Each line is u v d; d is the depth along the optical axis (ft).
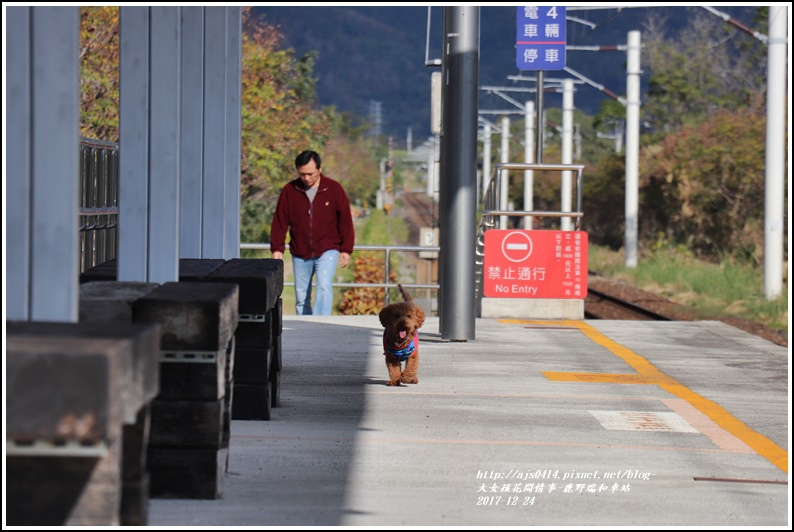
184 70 71.15
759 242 314.55
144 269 54.24
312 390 73.72
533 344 100.99
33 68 35.37
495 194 134.00
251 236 304.71
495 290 126.21
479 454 56.13
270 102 292.61
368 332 104.94
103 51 208.03
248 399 62.44
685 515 46.06
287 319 111.65
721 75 497.87
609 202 514.68
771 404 73.46
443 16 103.91
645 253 385.91
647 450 58.49
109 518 33.47
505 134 483.51
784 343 153.58
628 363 90.43
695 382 81.82
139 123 54.03
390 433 60.54
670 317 208.64
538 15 131.75
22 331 31.91
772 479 52.95
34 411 29.17
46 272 35.68
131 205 54.19
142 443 36.73
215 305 42.73
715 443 60.85
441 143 102.99
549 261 126.21
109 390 29.25
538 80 132.77
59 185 35.58
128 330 32.91
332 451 55.57
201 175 71.77
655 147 394.93
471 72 100.73
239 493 46.62
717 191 354.33
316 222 107.34
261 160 290.76
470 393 74.18
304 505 45.21
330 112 394.11
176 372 44.09
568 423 65.00
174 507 43.62
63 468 33.32
